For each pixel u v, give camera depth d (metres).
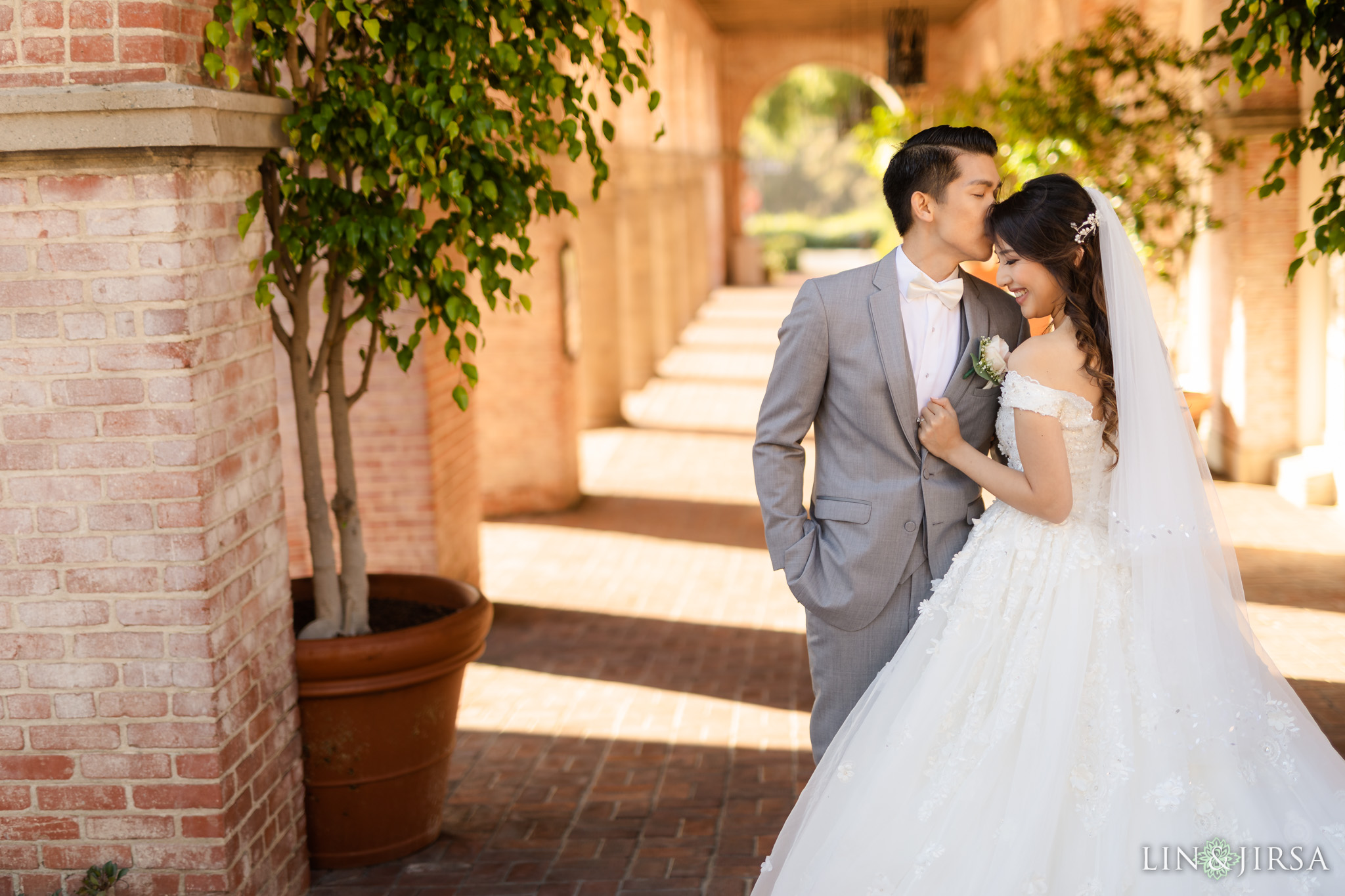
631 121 15.35
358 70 3.59
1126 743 2.68
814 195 54.12
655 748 5.19
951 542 2.95
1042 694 2.73
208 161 3.27
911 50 14.68
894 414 2.89
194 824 3.35
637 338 15.95
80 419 3.22
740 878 3.94
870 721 2.82
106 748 3.34
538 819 4.47
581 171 11.00
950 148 2.80
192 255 3.21
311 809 4.02
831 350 2.90
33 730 3.35
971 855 2.67
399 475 6.50
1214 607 2.87
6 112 3.01
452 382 6.96
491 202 3.84
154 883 3.38
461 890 3.90
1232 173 9.34
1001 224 2.78
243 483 3.52
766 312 24.19
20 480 3.25
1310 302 9.14
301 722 3.93
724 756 5.08
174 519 3.24
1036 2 13.90
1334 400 8.79
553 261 9.89
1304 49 3.84
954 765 2.73
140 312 3.17
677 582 8.05
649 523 9.75
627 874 3.99
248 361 3.57
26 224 3.15
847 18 23.66
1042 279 2.79
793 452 2.96
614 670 6.33
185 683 3.30
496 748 5.25
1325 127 4.11
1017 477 2.81
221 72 3.42
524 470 10.17
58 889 3.40
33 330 3.19
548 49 3.79
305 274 4.08
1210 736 2.71
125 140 3.04
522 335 9.96
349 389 6.39
